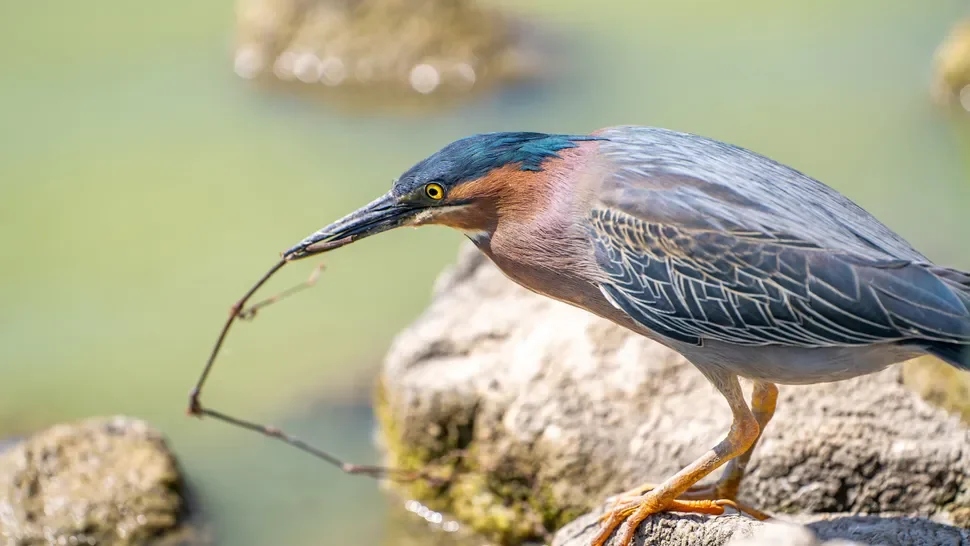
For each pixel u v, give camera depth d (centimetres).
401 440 1155
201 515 1167
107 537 1116
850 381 1030
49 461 1167
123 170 1766
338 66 2050
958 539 854
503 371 1112
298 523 1159
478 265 1266
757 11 2239
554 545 947
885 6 2209
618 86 1986
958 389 1033
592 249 880
